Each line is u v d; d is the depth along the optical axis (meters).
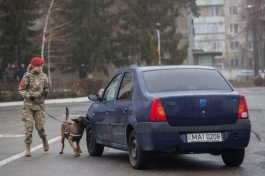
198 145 9.66
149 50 52.31
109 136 11.38
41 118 12.73
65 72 52.88
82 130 12.27
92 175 9.84
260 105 27.69
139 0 53.75
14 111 28.20
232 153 10.38
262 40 73.06
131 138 10.30
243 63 113.25
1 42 45.28
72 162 11.49
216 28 115.69
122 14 52.66
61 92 37.69
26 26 45.44
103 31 51.12
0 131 18.53
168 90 10.12
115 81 11.77
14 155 12.74
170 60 54.59
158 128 9.57
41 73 12.69
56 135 16.84
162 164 10.94
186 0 56.34
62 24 47.28
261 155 12.03
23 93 12.45
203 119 9.72
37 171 10.45
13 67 39.00
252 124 19.06
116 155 12.53
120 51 53.62
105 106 11.65
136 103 10.16
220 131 9.77
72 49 49.72
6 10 44.56
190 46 67.06
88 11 50.41
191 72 10.59
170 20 54.28
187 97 9.72
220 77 10.58
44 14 47.09
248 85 64.81
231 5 114.75
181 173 9.80
